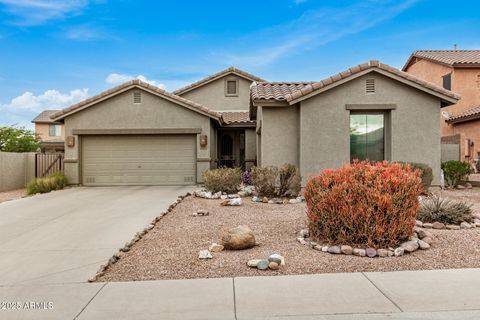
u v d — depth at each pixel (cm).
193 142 1869
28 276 577
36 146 2661
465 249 656
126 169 1861
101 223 959
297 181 1279
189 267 595
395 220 654
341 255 636
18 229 906
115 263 625
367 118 1428
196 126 1842
